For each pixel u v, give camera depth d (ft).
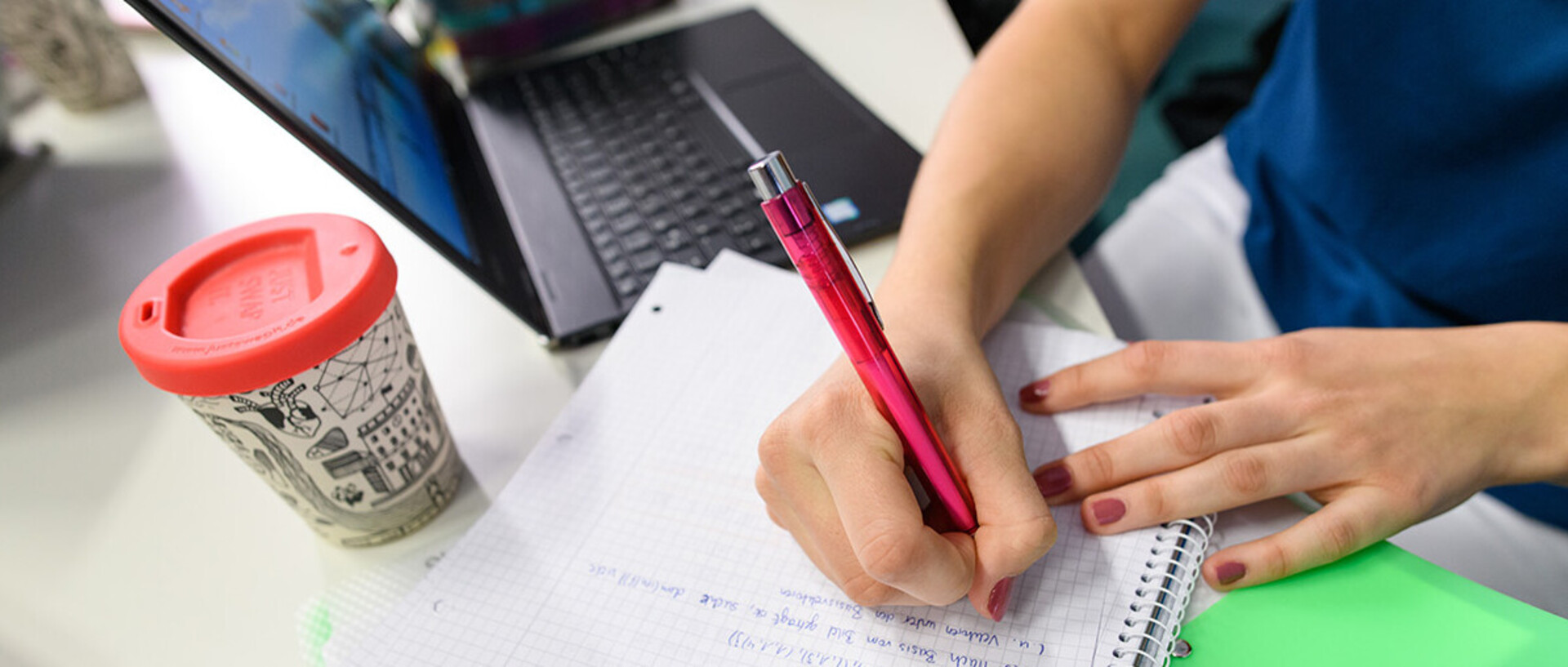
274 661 1.22
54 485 1.49
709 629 1.20
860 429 1.13
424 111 1.93
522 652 1.20
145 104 2.47
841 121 2.02
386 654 1.21
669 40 2.38
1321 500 1.30
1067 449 1.36
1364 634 1.12
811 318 1.61
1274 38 4.58
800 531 1.23
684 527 1.33
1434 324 2.16
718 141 2.00
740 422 1.46
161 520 1.42
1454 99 2.02
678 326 1.61
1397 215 2.20
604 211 1.87
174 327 1.09
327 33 1.63
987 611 1.13
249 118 2.39
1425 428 1.30
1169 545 1.23
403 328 1.22
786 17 2.47
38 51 2.27
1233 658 1.11
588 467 1.42
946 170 1.68
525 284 1.67
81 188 2.20
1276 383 1.35
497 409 1.55
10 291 1.92
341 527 1.31
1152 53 2.04
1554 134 1.88
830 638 1.18
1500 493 2.08
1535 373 1.35
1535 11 1.85
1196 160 2.89
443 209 1.57
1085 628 1.15
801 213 0.97
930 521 1.20
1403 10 2.05
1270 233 2.50
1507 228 2.00
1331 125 2.27
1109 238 2.77
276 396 1.08
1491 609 1.12
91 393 1.67
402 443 1.26
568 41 2.46
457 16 2.29
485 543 1.32
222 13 1.25
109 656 1.24
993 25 4.25
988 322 1.51
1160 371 1.39
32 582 1.34
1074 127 1.77
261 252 1.20
